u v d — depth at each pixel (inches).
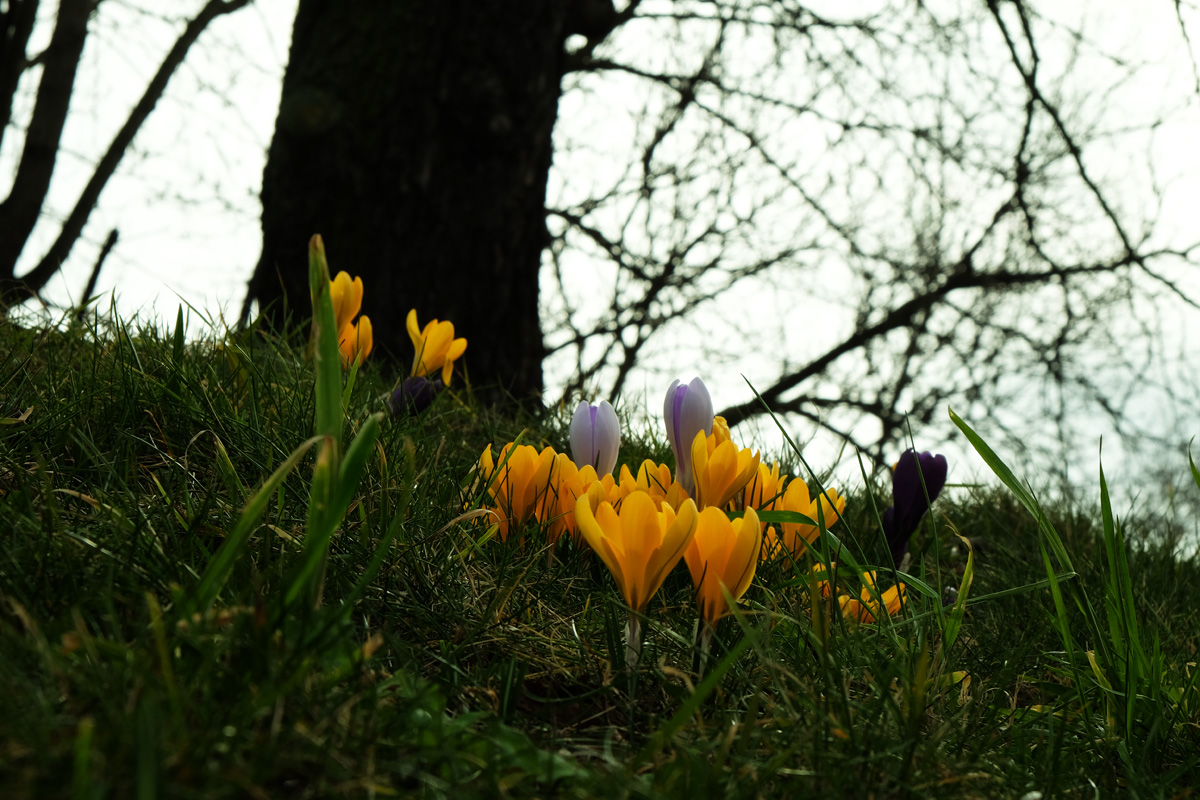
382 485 35.3
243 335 43.2
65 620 31.0
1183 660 40.1
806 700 32.5
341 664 30.9
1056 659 37.4
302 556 31.1
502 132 67.4
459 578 35.7
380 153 64.5
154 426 37.8
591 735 32.4
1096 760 34.2
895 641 35.0
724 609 33.6
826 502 38.4
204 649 30.0
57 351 41.4
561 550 38.0
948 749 33.1
